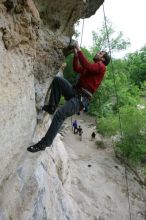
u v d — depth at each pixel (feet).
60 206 34.30
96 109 100.22
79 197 50.03
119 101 104.32
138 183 67.92
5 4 13.83
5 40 14.08
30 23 15.93
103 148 79.10
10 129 15.71
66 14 18.13
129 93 106.63
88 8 24.31
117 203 55.67
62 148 49.14
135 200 60.03
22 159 21.79
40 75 19.01
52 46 18.49
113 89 103.30
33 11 16.05
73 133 84.74
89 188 55.42
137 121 74.18
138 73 161.07
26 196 23.82
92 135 82.89
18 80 15.67
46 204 28.35
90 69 17.31
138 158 74.23
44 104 21.86
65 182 46.57
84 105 17.97
